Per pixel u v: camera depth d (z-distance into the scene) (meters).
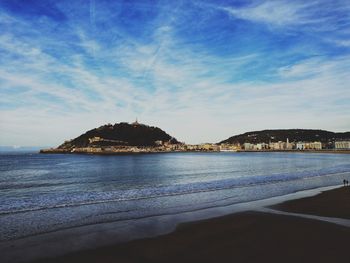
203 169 67.19
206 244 13.09
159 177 47.72
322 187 33.34
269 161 111.44
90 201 24.48
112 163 97.31
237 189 31.77
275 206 21.73
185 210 20.56
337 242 13.06
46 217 18.50
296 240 13.41
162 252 12.20
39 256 11.80
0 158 142.25
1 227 16.06
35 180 43.66
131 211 20.28
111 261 11.30
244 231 15.05
